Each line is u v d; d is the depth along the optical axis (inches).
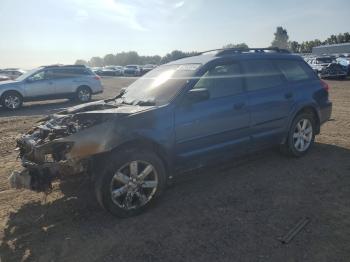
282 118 207.9
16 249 132.7
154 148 160.7
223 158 185.5
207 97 163.9
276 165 210.2
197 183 187.8
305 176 191.6
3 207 167.9
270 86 204.5
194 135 168.4
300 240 129.5
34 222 152.6
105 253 127.8
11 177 151.7
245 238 132.8
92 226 147.3
